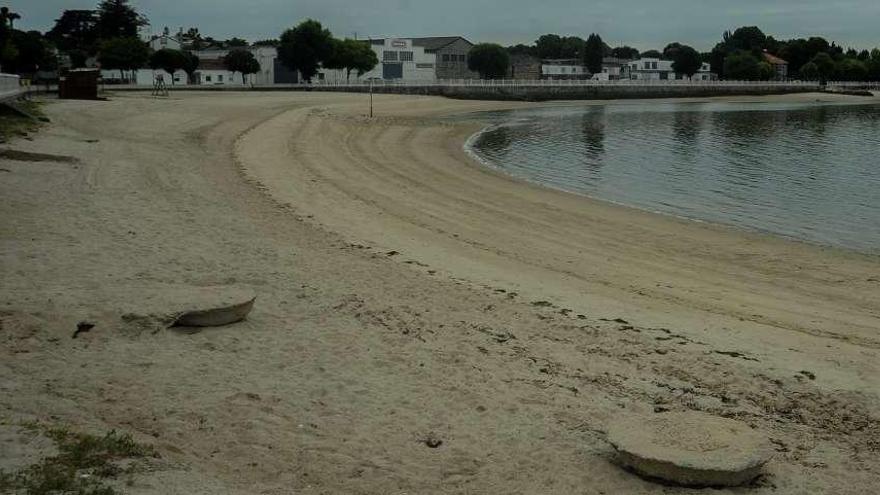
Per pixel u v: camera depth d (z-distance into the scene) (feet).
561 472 23.11
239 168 88.38
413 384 29.22
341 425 25.29
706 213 79.97
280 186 78.74
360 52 331.57
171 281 39.68
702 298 48.06
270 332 33.88
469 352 33.30
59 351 29.09
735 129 204.33
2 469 18.53
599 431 26.09
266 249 49.83
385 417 26.18
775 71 528.63
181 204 61.31
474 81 342.85
